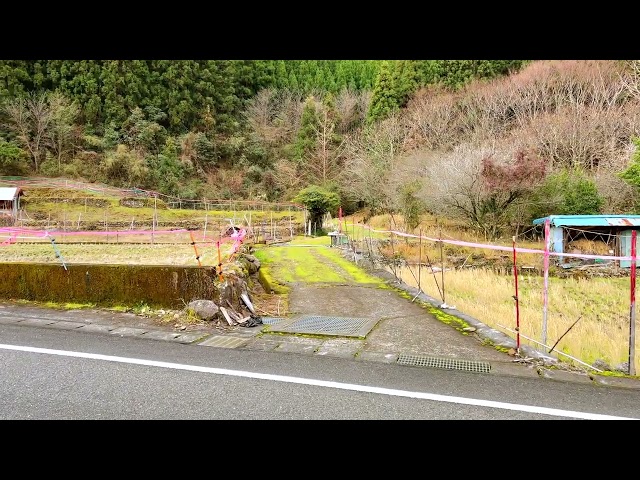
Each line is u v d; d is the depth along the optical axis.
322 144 39.81
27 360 3.64
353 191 31.52
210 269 5.33
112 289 5.46
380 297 7.25
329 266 11.23
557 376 3.52
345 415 2.81
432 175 20.22
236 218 27.70
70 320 4.86
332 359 3.85
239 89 49.03
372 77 48.16
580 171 19.59
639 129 20.86
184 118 43.00
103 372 3.42
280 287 8.28
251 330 4.83
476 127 25.91
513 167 17.61
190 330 4.63
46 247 11.45
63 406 2.87
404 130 30.39
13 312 5.12
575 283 12.16
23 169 34.25
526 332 6.11
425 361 3.84
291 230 24.23
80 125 38.66
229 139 43.75
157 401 2.96
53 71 38.41
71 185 32.97
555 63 27.50
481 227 19.08
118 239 16.02
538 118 24.38
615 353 5.53
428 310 6.16
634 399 3.10
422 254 15.77
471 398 3.06
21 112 34.81
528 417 2.81
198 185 38.19
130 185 35.59
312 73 52.09
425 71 35.06
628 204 18.67
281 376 3.40
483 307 7.67
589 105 24.02
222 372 3.46
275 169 41.66
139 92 40.62
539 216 18.58
